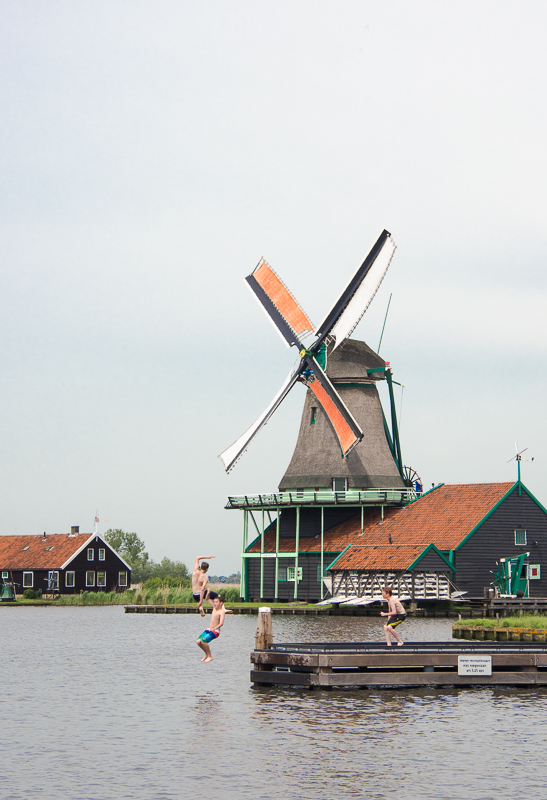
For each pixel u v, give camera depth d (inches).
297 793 609.0
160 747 721.6
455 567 2236.7
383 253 2412.6
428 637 1482.5
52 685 1033.5
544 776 644.1
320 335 2447.1
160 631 1833.2
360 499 2506.2
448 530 2304.4
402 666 968.3
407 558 2207.2
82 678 1090.1
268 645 1010.1
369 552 2326.5
